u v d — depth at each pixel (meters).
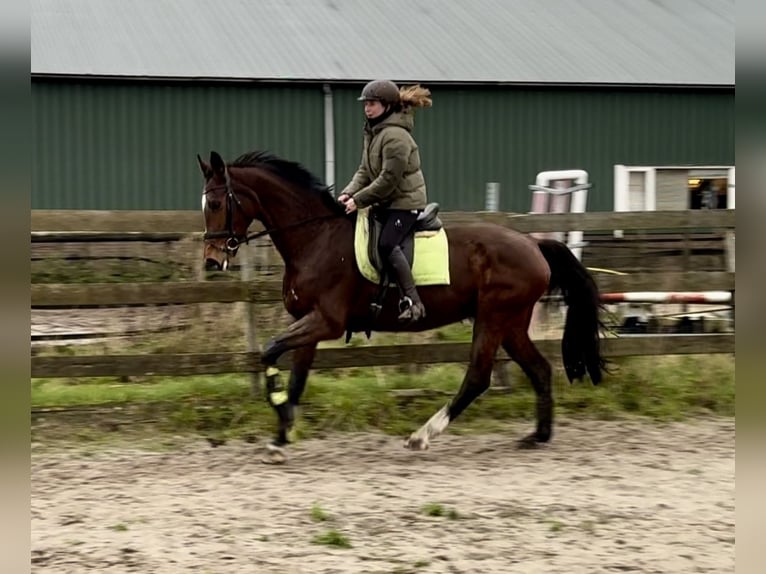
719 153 22.95
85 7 21.86
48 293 9.34
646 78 22.05
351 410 9.85
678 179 19.61
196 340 10.77
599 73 21.94
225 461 8.63
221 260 8.55
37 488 7.79
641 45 23.47
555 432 9.70
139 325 11.14
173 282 10.38
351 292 8.60
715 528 6.95
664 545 6.60
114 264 11.52
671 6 25.58
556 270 9.26
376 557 6.30
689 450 9.09
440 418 8.97
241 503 7.43
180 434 9.45
